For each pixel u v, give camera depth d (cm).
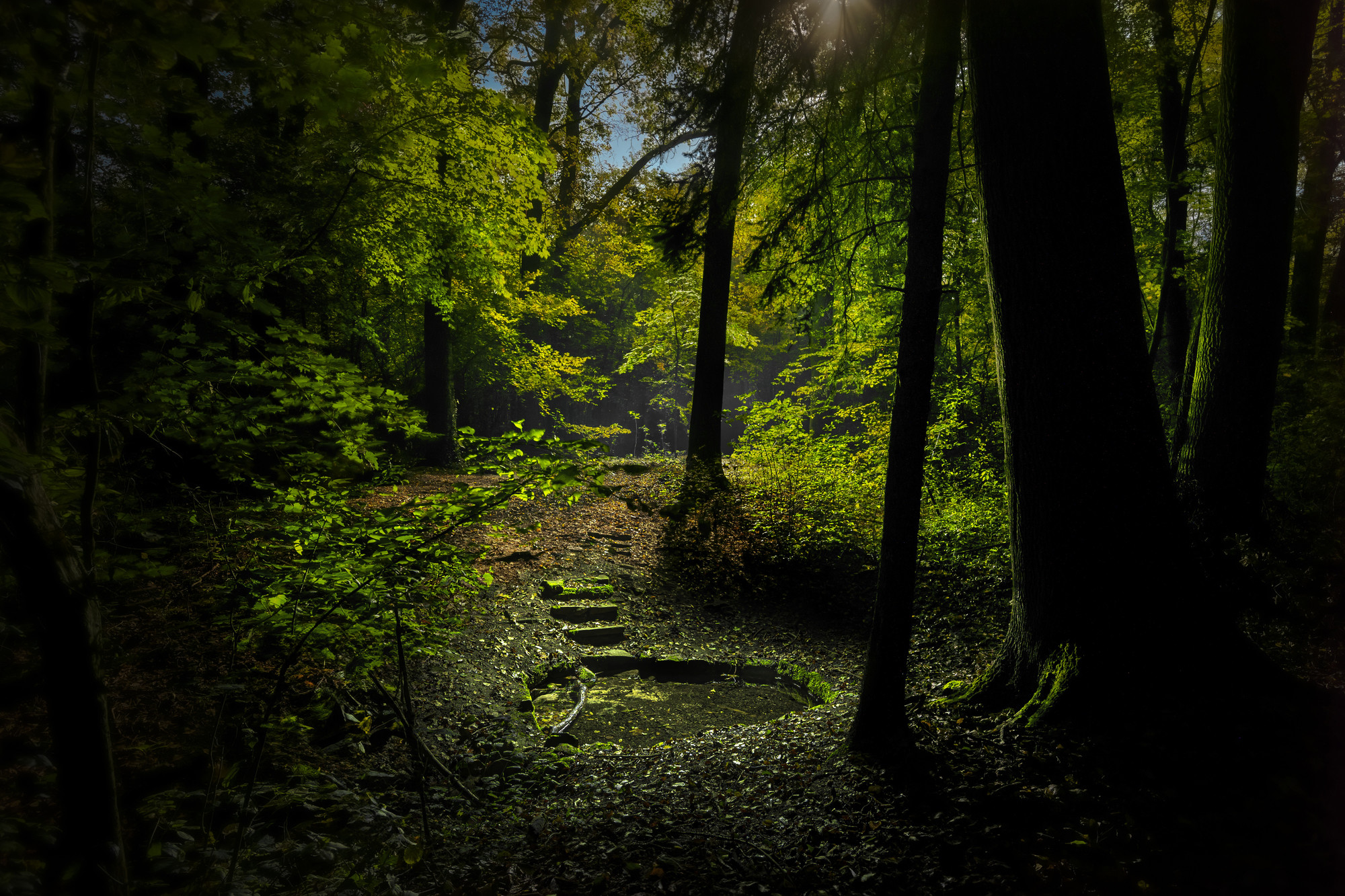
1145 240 1206
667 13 652
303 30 196
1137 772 386
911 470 449
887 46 507
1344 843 327
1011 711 469
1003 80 465
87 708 188
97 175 229
